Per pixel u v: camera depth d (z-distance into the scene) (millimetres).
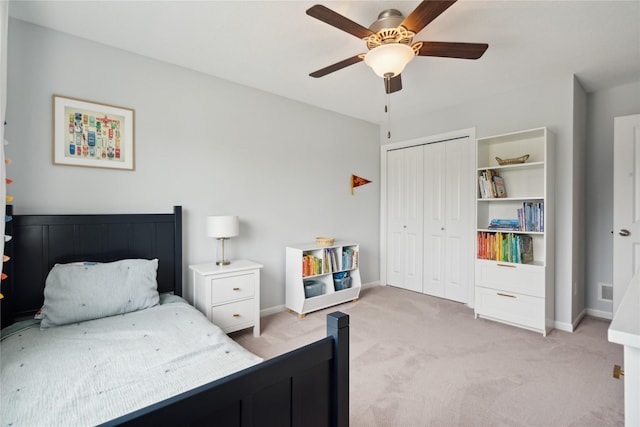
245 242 3088
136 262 2168
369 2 1803
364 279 4305
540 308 2721
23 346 1501
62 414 1023
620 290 2850
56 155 2109
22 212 2004
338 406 916
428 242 3973
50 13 1924
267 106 3234
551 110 2947
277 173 3332
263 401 782
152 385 1202
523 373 2092
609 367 2164
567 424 1607
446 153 3779
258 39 2223
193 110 2727
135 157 2430
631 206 2791
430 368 2162
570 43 2260
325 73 2072
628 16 1925
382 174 4461
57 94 2113
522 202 3146
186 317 1919
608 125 3137
